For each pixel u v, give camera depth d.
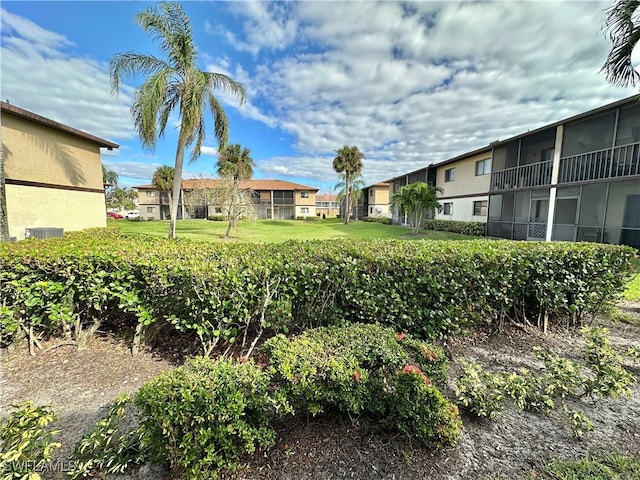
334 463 1.66
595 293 3.88
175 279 2.71
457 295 3.09
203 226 24.27
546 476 1.60
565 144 11.30
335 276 2.86
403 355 1.98
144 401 1.50
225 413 1.50
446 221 19.08
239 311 2.66
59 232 8.38
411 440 1.78
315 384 1.67
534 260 3.47
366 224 27.42
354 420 1.90
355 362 1.78
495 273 3.26
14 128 8.80
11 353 2.93
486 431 1.96
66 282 2.86
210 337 2.76
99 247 3.24
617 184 9.55
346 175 26.94
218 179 16.36
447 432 1.68
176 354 2.97
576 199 10.87
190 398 1.47
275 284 2.74
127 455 1.63
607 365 2.22
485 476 1.60
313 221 34.56
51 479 1.59
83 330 3.20
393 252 3.24
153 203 37.69
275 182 41.59
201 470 1.50
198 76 10.66
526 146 13.47
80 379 2.60
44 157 9.72
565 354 3.15
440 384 2.10
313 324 2.94
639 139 9.02
